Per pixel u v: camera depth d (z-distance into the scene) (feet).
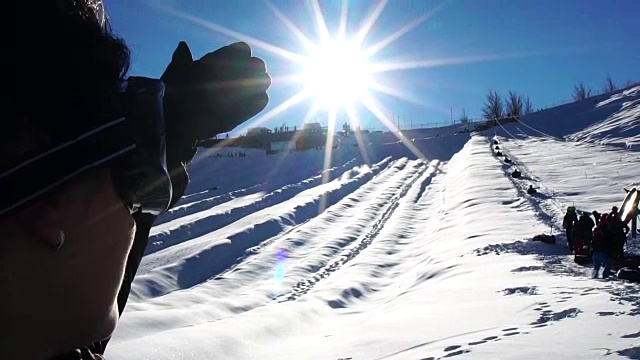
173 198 2.21
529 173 110.52
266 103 2.43
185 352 32.89
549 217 67.21
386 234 82.58
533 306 27.86
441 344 23.57
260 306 48.32
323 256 69.00
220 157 200.23
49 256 1.42
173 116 2.28
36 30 1.35
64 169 1.38
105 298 1.56
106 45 1.49
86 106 1.43
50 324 1.45
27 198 1.34
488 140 192.24
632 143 143.43
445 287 40.32
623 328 21.09
